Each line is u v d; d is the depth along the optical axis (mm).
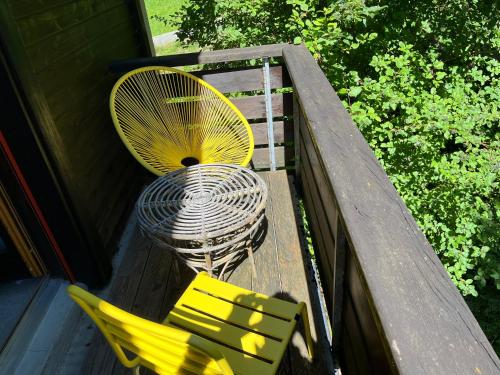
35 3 1604
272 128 2660
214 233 1410
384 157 3906
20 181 1552
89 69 2072
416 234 738
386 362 832
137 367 1131
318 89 1512
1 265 1823
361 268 688
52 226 1681
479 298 4266
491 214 3990
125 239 2217
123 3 2656
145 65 2293
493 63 4156
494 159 3838
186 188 1706
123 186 2406
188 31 4262
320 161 1102
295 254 1897
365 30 4027
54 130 1560
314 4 3564
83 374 1465
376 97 3498
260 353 1140
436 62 3691
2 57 1302
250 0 3898
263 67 2424
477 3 4117
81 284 1875
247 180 1749
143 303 1729
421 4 4023
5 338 1630
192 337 717
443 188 3977
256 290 1717
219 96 2377
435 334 558
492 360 521
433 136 3754
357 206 823
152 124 2227
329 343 1623
